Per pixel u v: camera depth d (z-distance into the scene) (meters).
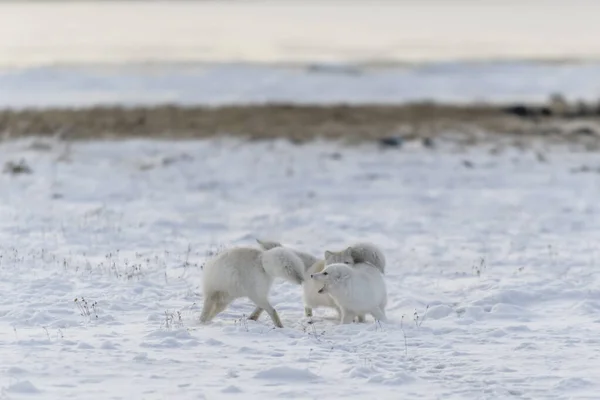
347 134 141.00
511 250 64.12
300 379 31.45
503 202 90.50
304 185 102.81
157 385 30.17
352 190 99.00
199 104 185.62
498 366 33.53
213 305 41.31
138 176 104.94
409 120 158.88
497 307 44.38
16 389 28.92
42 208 81.81
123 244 64.25
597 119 164.38
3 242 63.66
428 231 73.81
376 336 38.19
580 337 38.47
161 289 48.41
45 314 41.09
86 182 98.69
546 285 50.12
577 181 103.81
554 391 30.22
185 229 72.81
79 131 138.62
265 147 128.38
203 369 32.53
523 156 121.69
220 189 99.19
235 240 67.62
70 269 53.34
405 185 102.56
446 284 51.56
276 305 45.84
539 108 173.38
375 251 43.16
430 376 32.09
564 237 70.69
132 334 38.09
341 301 40.50
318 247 64.75
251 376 31.64
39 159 114.44
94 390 29.28
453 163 116.69
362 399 29.05
